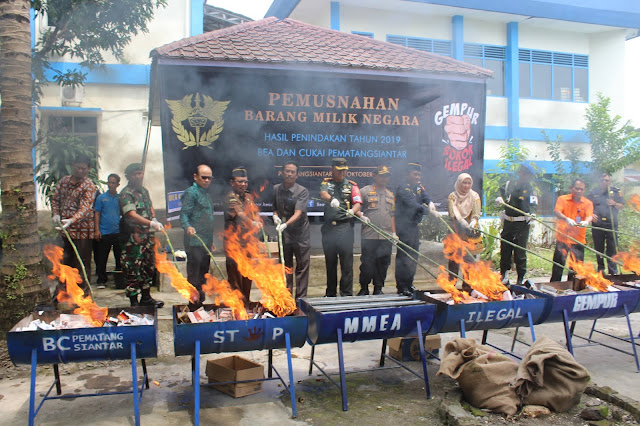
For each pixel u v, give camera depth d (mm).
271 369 3828
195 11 8859
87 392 3564
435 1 10414
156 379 3842
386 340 4141
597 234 7336
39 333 2896
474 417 3143
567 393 3268
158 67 5891
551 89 12023
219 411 3291
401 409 3355
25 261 4402
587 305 4062
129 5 6258
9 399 3441
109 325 3273
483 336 4484
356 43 7199
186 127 6090
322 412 3299
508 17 11211
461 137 7133
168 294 6105
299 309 3637
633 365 4195
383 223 5535
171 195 6078
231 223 5168
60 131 7742
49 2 5949
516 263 6398
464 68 7012
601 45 12180
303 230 5406
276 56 6168
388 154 6914
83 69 8297
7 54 4340
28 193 4445
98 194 6555
